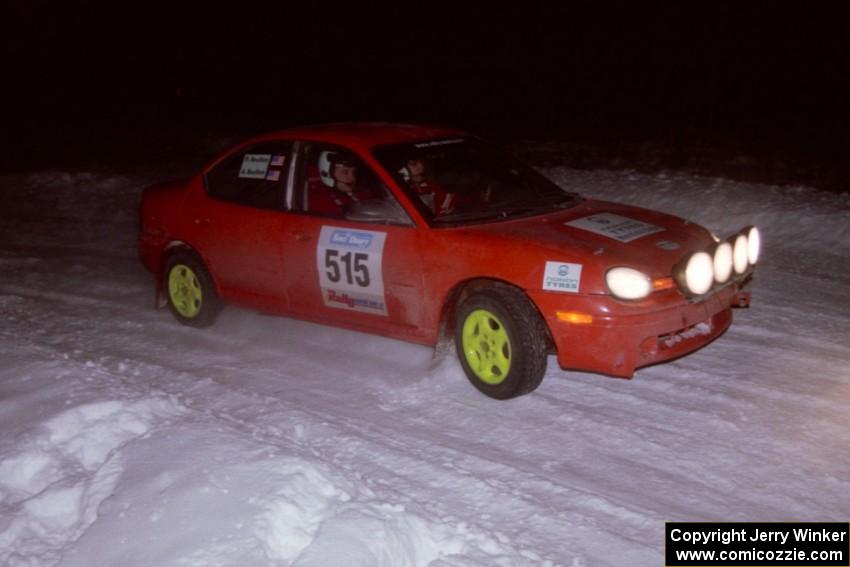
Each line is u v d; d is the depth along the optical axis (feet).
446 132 20.84
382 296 18.65
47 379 17.70
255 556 11.09
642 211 19.39
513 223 18.12
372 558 11.16
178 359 20.45
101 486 13.10
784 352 19.48
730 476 14.29
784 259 27.58
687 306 16.61
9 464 14.19
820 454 14.87
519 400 17.47
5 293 26.27
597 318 16.02
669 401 17.13
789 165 43.70
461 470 14.57
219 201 21.66
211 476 12.78
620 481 14.24
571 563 11.93
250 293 21.40
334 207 19.74
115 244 32.71
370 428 16.39
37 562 11.80
